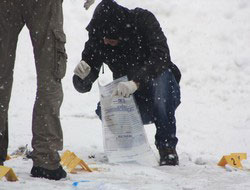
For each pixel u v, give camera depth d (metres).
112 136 13.93
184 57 32.62
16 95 26.98
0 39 10.81
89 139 18.84
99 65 14.62
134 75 13.40
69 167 12.18
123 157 13.80
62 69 10.75
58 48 10.68
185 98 27.80
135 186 10.34
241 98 28.03
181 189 10.27
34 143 10.73
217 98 28.16
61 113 24.12
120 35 13.68
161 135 14.19
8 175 10.07
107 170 12.60
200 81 30.45
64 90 28.38
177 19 35.78
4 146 11.27
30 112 23.83
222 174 12.58
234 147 18.53
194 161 15.08
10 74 11.00
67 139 18.66
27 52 31.97
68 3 35.88
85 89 14.66
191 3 36.91
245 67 31.84
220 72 31.36
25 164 12.77
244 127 22.34
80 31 34.41
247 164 14.24
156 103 14.04
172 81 14.37
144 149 13.99
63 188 9.62
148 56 14.20
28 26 10.82
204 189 10.34
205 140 19.59
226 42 34.16
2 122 11.00
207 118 23.98
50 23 10.62
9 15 10.77
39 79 10.68
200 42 34.09
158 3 36.56
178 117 23.91
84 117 23.69
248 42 34.19
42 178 10.65
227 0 37.44
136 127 14.05
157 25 13.91
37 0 10.62
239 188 10.53
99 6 13.59
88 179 11.12
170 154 14.10
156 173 12.45
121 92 13.21
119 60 14.37
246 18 36.22
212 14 36.28
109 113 14.00
